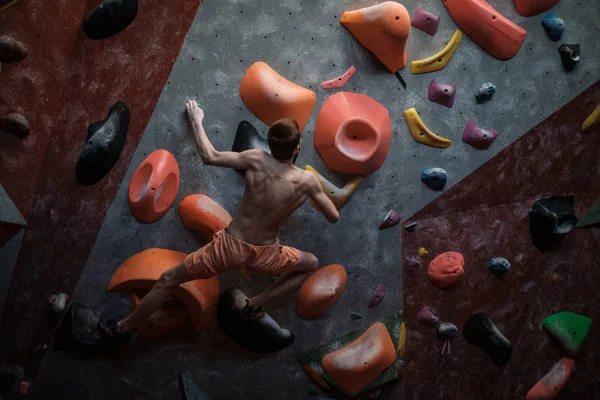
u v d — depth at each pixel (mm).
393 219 4297
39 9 3736
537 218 4496
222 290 4160
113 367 4129
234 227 3668
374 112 4152
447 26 4227
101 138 3842
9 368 4035
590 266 4699
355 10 4090
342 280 4270
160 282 3719
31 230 3938
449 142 4309
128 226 4012
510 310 4613
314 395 4402
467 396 4664
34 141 3855
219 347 4227
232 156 3648
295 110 4023
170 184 3990
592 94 4465
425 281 4438
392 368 4449
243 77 4027
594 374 4836
